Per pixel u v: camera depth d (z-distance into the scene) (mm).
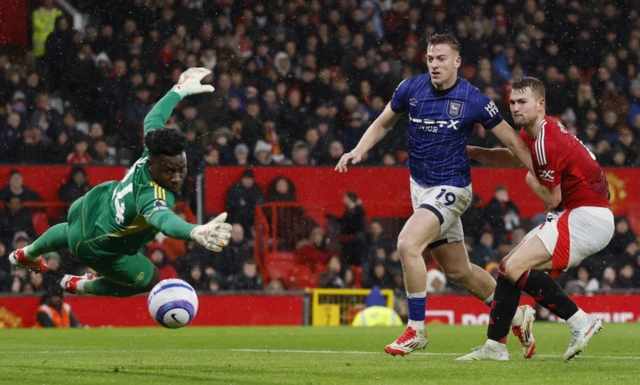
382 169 34500
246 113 35750
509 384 10430
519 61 41000
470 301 32281
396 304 32375
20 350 18250
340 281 32375
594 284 34031
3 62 36094
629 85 41594
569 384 10453
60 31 36250
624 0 42500
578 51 41656
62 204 31609
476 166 34719
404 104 14891
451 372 11867
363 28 39875
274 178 33625
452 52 14273
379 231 33156
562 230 13617
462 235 15156
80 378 11133
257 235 32844
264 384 10406
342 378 11109
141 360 14422
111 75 36281
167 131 10844
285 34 38688
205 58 37562
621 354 16297
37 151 33531
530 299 33250
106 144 34625
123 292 12711
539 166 13688
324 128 35844
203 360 14484
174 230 10125
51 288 29391
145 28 37750
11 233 30891
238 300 31094
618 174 35906
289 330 26047
